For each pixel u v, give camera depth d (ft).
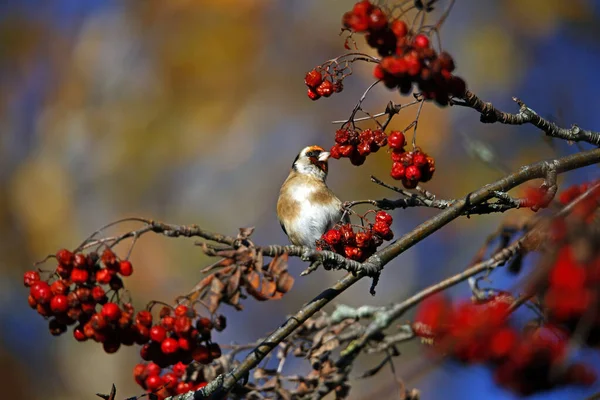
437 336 18.42
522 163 42.73
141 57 51.06
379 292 43.29
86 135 50.49
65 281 18.25
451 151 43.04
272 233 45.83
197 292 18.79
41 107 52.31
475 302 18.25
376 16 13.89
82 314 18.10
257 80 48.34
